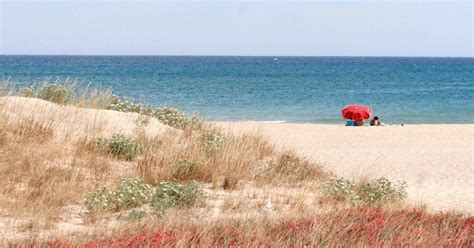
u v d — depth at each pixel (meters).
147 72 177.38
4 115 20.78
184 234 11.41
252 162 20.73
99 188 15.82
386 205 16.75
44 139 19.80
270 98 85.06
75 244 11.05
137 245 10.97
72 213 14.72
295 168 21.05
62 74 151.88
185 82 123.44
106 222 13.73
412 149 33.09
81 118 22.92
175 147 21.02
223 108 69.56
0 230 12.73
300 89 106.00
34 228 13.12
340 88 111.12
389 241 11.70
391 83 130.75
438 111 69.88
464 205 18.80
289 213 15.16
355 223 13.33
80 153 19.50
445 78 157.75
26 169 17.22
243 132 26.62
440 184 22.75
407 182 23.00
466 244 12.53
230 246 11.05
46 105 23.39
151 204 15.91
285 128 43.22
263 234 12.07
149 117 24.62
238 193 17.72
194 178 19.00
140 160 20.06
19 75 140.38
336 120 58.75
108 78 135.88
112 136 20.92
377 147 33.97
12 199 14.92
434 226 13.76
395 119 61.53
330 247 11.36
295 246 11.19
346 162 27.83
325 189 18.06
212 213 15.09
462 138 39.09
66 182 16.58
